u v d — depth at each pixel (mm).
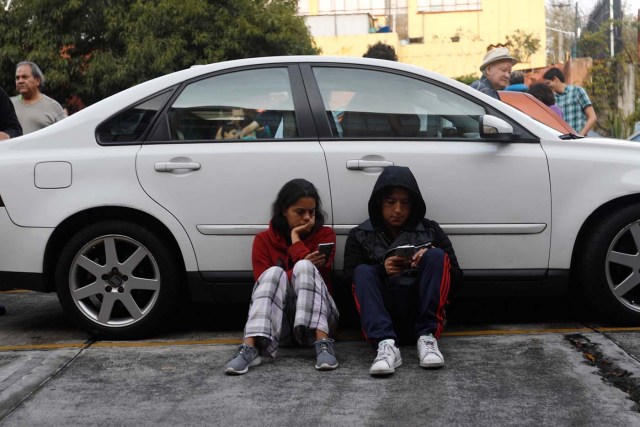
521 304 5758
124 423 3611
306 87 5027
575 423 3492
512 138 4910
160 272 4910
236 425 3553
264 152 4887
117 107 5027
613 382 3961
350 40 39438
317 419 3594
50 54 19625
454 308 5680
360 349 4680
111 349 4758
